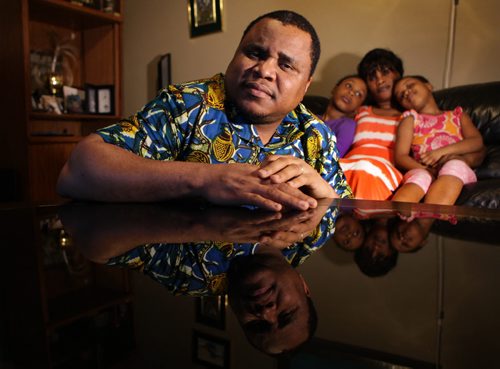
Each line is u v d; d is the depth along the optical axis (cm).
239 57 82
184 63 286
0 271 24
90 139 68
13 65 231
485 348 13
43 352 13
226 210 51
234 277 23
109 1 281
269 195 53
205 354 13
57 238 32
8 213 46
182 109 81
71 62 298
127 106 322
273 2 241
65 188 64
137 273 24
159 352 12
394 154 165
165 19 289
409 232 36
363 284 21
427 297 19
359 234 36
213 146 83
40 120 279
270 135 90
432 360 13
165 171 59
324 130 94
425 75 204
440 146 163
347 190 97
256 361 12
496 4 183
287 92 80
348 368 12
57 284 21
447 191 126
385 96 188
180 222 41
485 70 189
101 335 14
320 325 15
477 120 169
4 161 245
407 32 206
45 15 265
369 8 214
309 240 33
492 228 39
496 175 148
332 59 229
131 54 313
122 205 55
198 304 18
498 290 20
